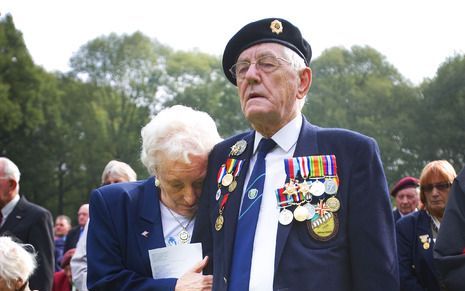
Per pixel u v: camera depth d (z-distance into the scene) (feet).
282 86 9.04
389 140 128.77
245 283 8.49
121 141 141.28
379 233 8.27
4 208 20.33
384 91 137.90
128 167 19.43
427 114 130.31
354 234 8.36
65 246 27.20
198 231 9.92
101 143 139.54
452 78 129.70
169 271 9.98
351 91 139.95
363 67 147.23
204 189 9.96
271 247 8.54
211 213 9.58
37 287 19.72
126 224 10.68
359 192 8.48
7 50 128.98
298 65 9.21
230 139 10.11
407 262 15.42
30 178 134.21
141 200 10.79
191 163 9.96
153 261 10.12
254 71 9.05
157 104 153.38
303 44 9.37
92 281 10.44
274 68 9.04
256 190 9.00
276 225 8.63
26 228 20.04
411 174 126.72
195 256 9.90
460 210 10.12
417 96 136.15
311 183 8.65
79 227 27.09
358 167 8.63
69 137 137.90
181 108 10.49
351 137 8.87
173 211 10.61
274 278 8.27
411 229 15.67
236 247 8.86
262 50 9.10
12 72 128.26
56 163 137.39
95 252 10.59
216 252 9.13
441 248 9.96
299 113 9.41
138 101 150.00
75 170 139.44
